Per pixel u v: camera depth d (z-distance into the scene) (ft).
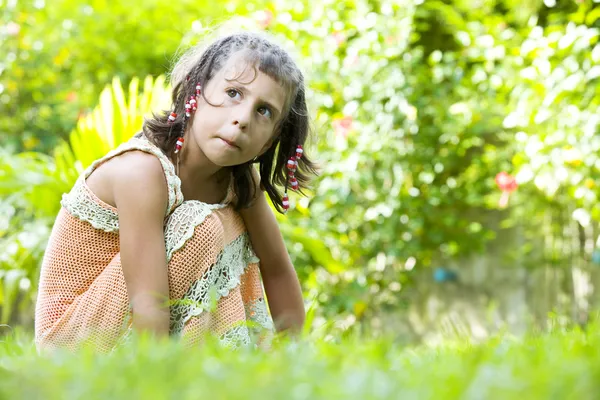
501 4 14.93
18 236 11.06
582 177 13.00
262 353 3.78
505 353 3.43
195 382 2.58
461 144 14.40
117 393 2.50
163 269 5.44
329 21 14.11
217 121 5.56
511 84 13.50
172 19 18.01
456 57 14.67
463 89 14.10
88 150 10.46
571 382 2.48
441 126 14.08
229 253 6.06
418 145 14.15
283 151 6.30
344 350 3.54
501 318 15.96
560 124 12.82
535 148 12.89
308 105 6.48
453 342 4.81
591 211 13.65
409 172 14.30
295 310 6.66
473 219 15.99
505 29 14.34
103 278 5.59
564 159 12.75
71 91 18.15
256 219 6.43
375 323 15.97
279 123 5.93
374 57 13.79
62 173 10.52
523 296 15.80
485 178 14.76
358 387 2.49
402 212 14.25
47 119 17.94
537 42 13.07
